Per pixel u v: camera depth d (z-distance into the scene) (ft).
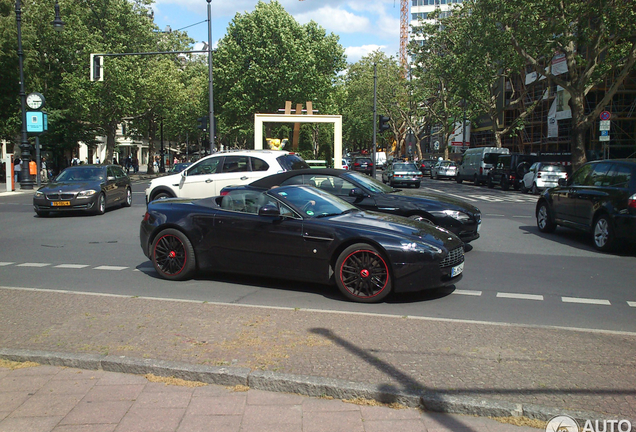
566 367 13.61
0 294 20.80
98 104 126.62
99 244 35.83
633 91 128.67
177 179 47.26
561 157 100.83
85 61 122.42
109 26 130.82
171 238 24.54
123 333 16.03
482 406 11.55
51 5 121.08
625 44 86.48
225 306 19.11
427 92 161.58
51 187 51.88
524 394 12.07
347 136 243.19
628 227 31.04
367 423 11.37
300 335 15.85
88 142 148.05
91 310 18.49
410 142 296.30
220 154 46.91
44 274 26.30
